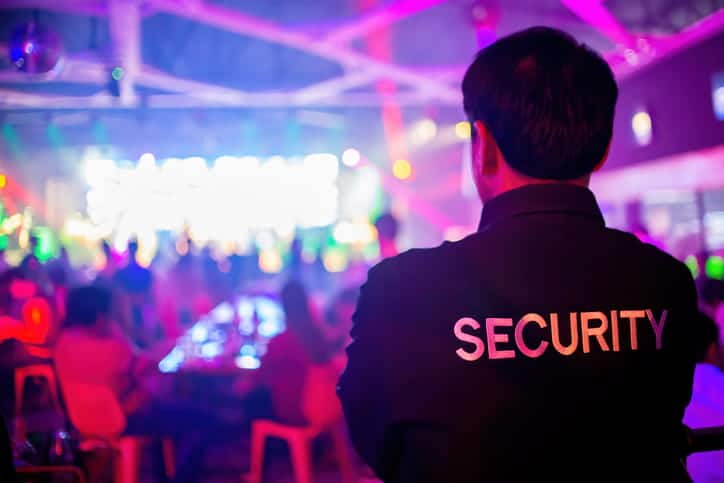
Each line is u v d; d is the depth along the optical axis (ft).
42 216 38.99
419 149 42.47
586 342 2.23
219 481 13.37
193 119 34.32
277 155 38.45
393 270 2.34
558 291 2.25
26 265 17.95
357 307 2.42
